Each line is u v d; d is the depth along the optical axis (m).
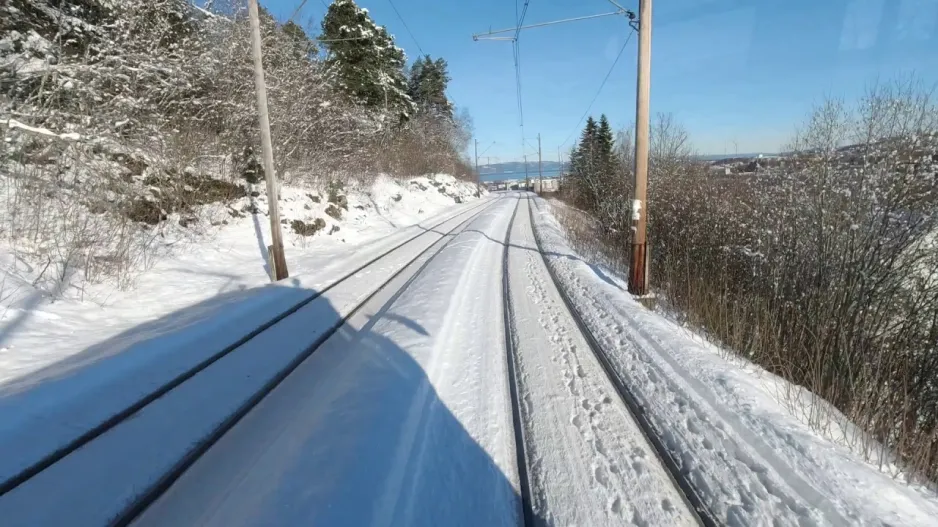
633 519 2.72
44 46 8.72
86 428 3.51
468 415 3.91
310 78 17.03
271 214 8.91
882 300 5.60
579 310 7.20
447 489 2.97
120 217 8.81
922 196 5.80
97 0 10.38
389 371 4.68
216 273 9.23
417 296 7.78
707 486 3.00
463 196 44.12
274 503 2.77
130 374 4.43
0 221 7.38
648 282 8.34
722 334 6.31
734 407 3.96
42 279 6.65
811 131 7.25
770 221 7.39
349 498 2.80
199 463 3.21
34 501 2.77
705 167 13.78
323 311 6.95
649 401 4.12
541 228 19.55
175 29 13.23
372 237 16.95
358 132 20.78
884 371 4.83
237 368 4.78
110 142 8.85
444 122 53.19
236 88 14.05
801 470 3.08
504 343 5.78
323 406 3.99
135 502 2.77
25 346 5.11
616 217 15.24
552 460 3.29
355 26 28.73
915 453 3.40
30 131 7.21
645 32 7.73
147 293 7.52
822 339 5.26
